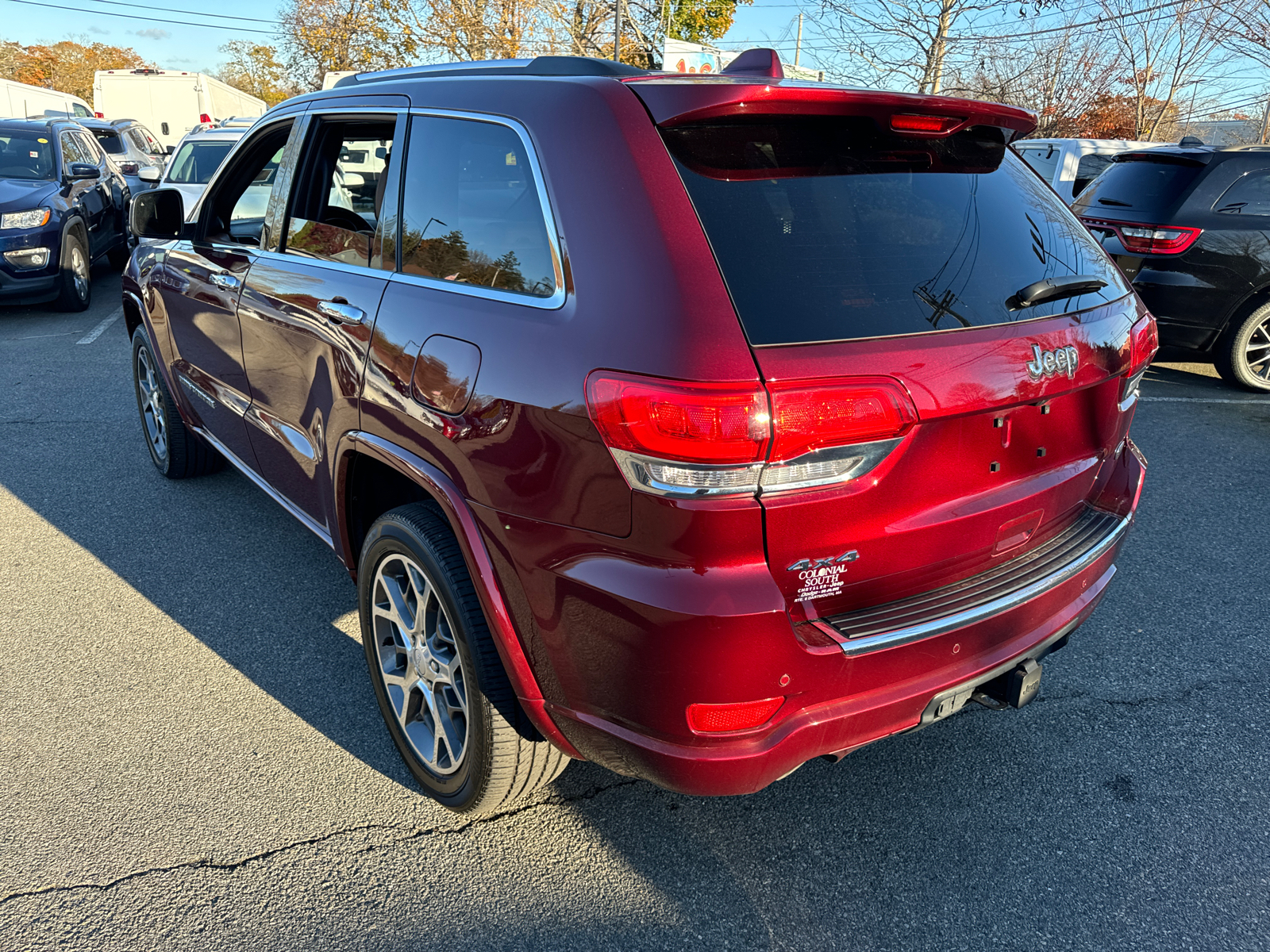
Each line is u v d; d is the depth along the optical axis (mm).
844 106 1974
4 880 2262
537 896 2270
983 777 2729
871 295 1868
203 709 2969
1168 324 7148
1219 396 7066
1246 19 21125
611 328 1790
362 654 3312
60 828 2438
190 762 2717
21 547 4090
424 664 2461
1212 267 6891
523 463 1931
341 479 2695
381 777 2672
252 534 4254
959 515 1987
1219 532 4488
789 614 1801
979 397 1915
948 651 2021
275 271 3012
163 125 19656
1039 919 2229
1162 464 5457
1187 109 26453
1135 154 7383
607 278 1834
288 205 3051
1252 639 3510
